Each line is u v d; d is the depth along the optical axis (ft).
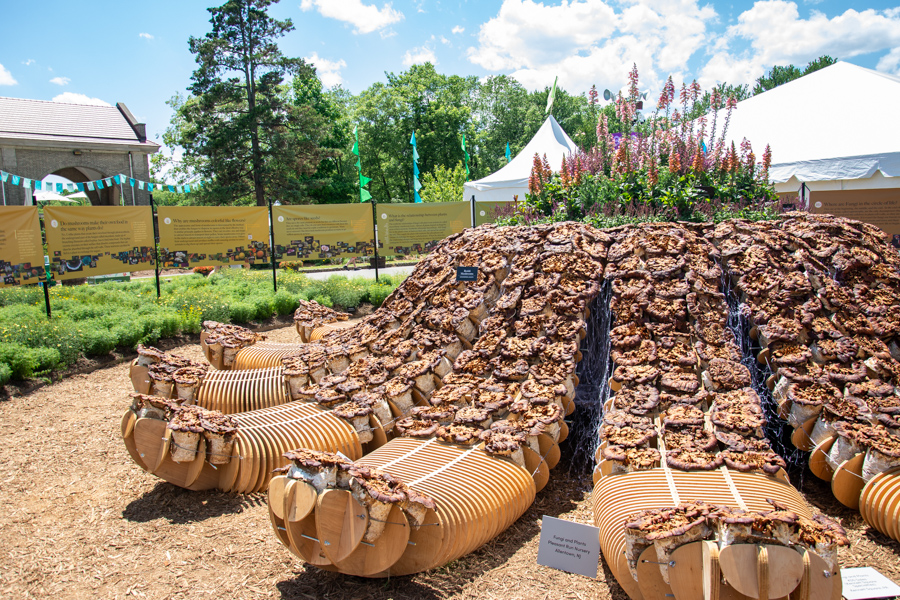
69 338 26.86
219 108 98.78
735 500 9.30
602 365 16.49
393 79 148.87
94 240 35.14
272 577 10.29
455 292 17.19
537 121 164.96
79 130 88.99
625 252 15.58
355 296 42.37
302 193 107.34
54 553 11.32
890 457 10.60
